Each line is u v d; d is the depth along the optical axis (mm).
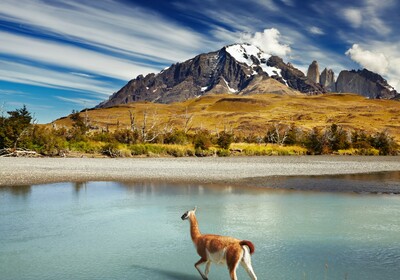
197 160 52531
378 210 18469
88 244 12336
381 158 69750
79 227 14586
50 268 10039
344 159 63875
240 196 22703
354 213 17641
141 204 19688
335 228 14617
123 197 21859
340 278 9289
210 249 8602
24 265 10281
